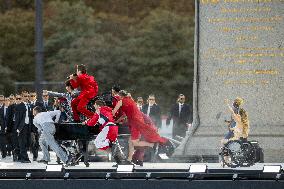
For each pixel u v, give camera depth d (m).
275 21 57.56
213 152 56.91
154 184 48.69
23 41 139.62
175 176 48.78
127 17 143.25
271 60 57.59
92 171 49.59
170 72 128.75
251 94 57.59
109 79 127.44
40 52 75.38
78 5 138.12
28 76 136.62
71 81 52.91
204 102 57.81
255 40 57.59
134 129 52.31
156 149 56.97
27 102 59.94
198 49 57.84
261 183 48.00
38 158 62.09
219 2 57.72
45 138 52.41
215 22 57.72
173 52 129.75
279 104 57.56
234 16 57.62
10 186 49.50
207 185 48.34
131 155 52.25
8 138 64.88
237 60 57.66
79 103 52.50
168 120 67.12
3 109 64.69
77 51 128.88
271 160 56.97
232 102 57.62
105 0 148.88
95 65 127.56
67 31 134.62
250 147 51.12
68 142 53.66
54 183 49.31
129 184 48.81
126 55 128.75
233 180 48.28
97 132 52.09
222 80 57.72
